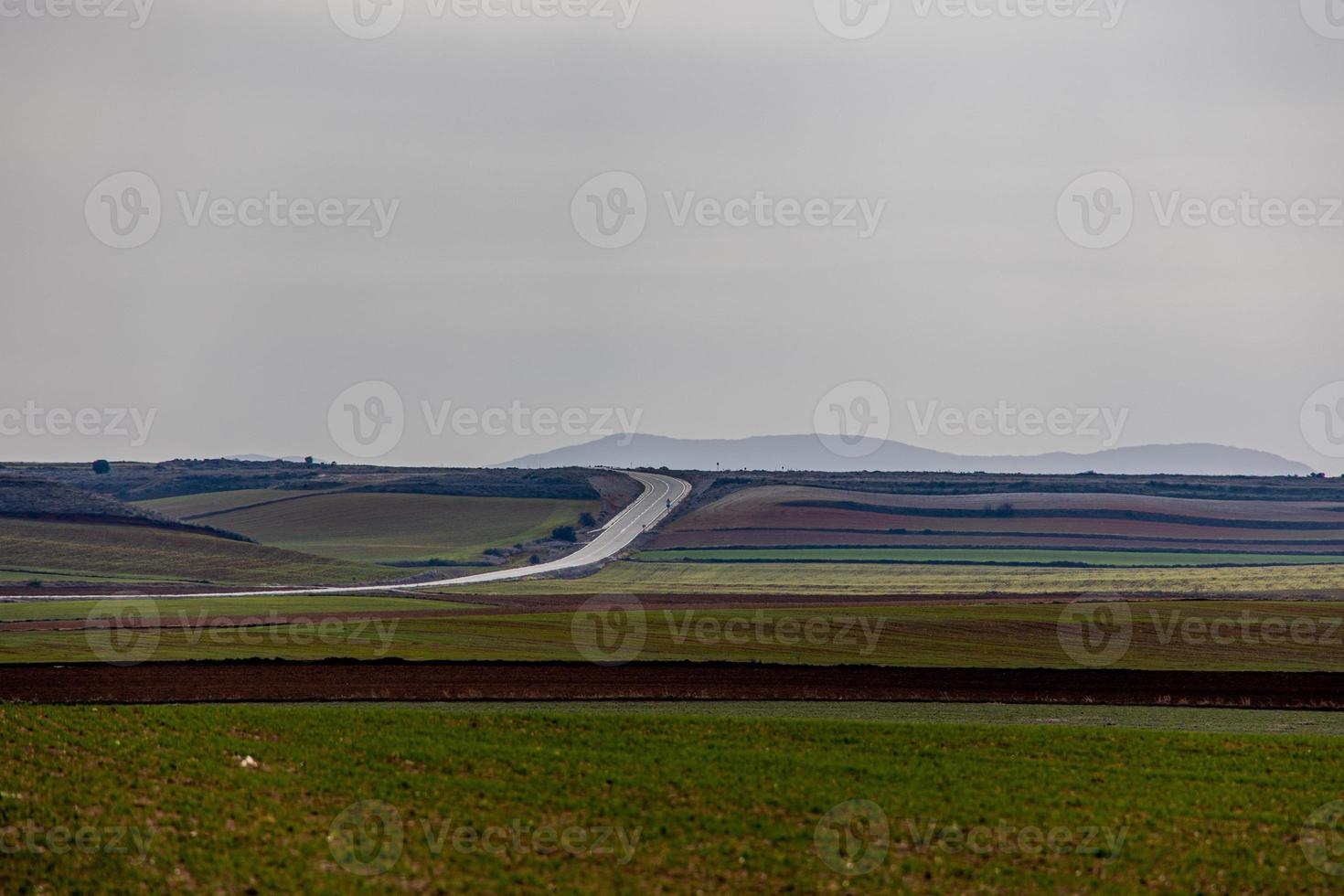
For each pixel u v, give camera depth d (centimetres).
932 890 4728
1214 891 4744
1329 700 9162
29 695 8950
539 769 6350
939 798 5897
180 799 5628
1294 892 4753
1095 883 4806
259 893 4578
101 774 5953
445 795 5862
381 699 8838
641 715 7844
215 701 8725
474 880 4747
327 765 6362
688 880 4788
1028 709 8738
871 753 6825
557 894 4628
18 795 5588
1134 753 6856
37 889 4609
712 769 6394
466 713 7856
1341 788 6172
